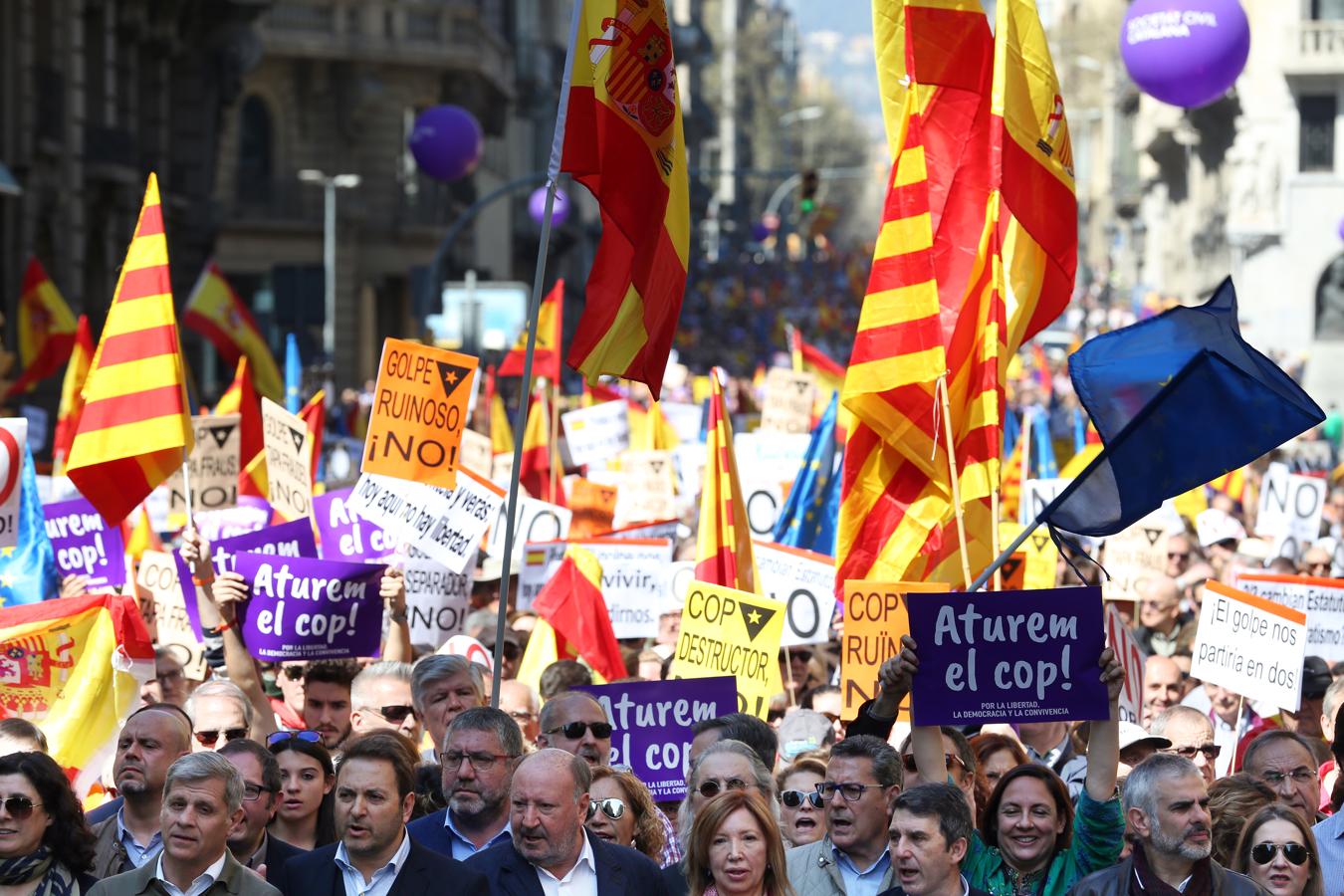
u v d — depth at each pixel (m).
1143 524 41.88
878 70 31.81
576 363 26.25
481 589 39.12
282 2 167.12
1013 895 21.39
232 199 165.62
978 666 22.06
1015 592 22.05
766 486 47.88
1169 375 24.25
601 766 23.95
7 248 93.31
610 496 45.41
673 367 97.50
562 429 64.50
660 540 37.34
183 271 127.06
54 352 67.12
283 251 167.25
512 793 21.11
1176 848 20.34
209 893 20.06
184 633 34.00
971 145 31.33
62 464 45.09
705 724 24.44
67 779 20.91
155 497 45.12
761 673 30.14
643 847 23.88
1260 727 32.16
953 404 29.44
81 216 103.50
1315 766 24.64
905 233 29.27
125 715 26.44
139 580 34.47
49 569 30.55
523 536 39.88
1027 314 31.17
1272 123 165.88
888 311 29.20
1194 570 42.78
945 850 19.72
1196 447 23.59
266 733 28.92
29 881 20.55
